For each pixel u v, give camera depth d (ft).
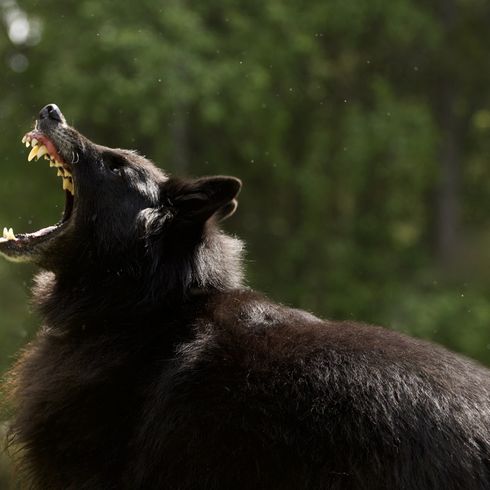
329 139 77.87
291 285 75.31
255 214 79.10
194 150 74.69
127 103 66.33
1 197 74.33
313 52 72.90
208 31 68.90
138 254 22.44
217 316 21.53
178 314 22.07
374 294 74.38
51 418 21.63
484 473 18.37
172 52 66.23
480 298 71.51
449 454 18.43
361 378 19.48
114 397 21.30
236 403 20.01
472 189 85.05
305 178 75.82
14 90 75.25
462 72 82.43
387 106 75.61
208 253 22.72
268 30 71.15
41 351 23.08
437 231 80.94
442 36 80.59
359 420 19.03
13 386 23.88
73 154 23.02
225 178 22.21
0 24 76.23
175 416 20.30
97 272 22.74
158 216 22.54
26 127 73.82
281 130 74.18
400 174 78.18
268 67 71.56
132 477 20.71
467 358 21.30
